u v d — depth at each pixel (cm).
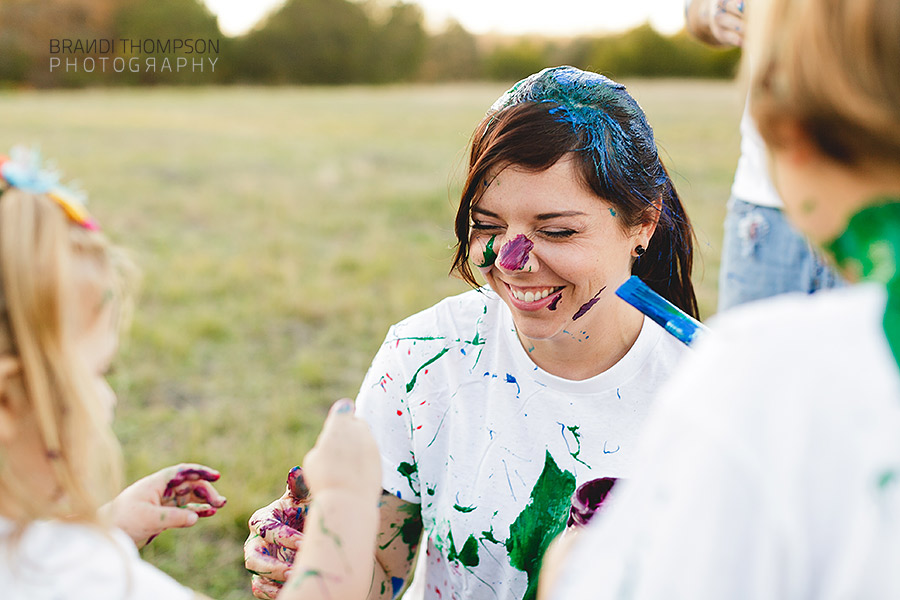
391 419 157
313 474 113
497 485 149
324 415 397
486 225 138
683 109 2064
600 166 131
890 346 67
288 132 1608
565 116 130
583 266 134
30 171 101
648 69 4819
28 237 96
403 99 2931
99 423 103
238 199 884
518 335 148
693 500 68
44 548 99
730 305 276
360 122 1877
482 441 150
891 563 63
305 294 559
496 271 141
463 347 153
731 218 273
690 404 71
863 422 66
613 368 143
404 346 156
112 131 1515
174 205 845
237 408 401
